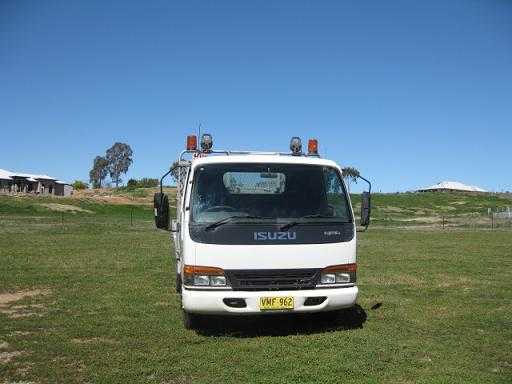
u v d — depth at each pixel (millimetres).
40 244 21969
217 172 7613
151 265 15828
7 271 14312
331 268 7379
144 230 31938
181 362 6520
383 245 23047
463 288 12023
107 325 8406
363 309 9711
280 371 6199
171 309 9664
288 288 7227
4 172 80000
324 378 5953
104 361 6570
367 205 8000
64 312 9430
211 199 7473
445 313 9375
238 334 7855
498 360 6699
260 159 7754
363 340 7461
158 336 7758
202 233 7207
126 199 65750
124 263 16250
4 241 23031
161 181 8555
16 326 8352
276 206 7520
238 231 7211
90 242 23281
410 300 10586
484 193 91625
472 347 7238
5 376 6074
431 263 16547
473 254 19188
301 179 7738
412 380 5949
